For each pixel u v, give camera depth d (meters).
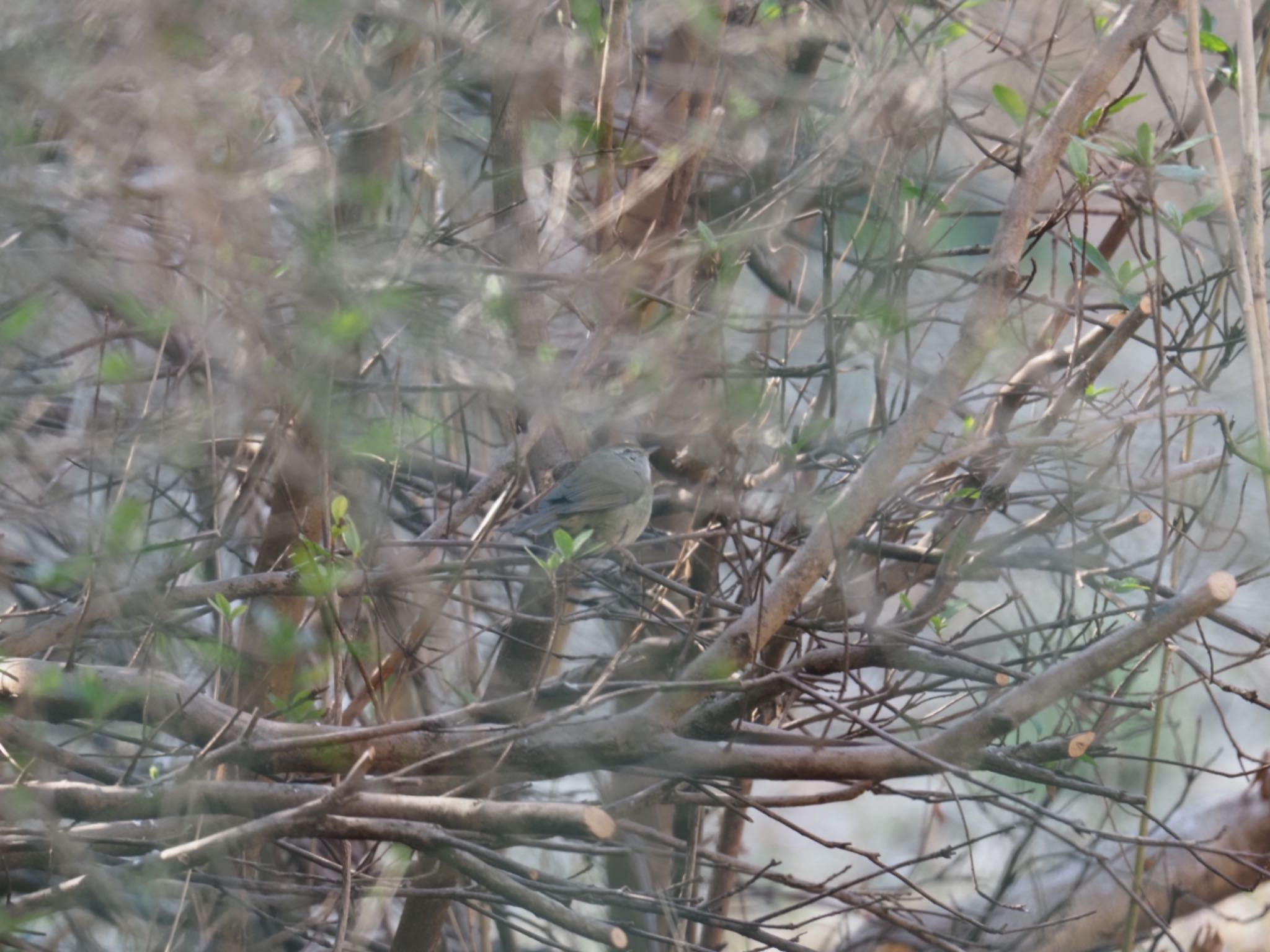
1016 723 6.91
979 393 11.34
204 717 7.92
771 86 9.75
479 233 10.19
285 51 6.65
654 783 9.65
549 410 8.44
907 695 10.11
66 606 9.02
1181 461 10.12
